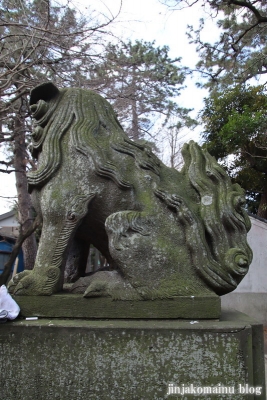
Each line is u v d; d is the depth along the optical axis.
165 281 1.85
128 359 1.68
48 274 1.88
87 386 1.67
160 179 2.13
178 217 1.97
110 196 2.00
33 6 5.30
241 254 1.93
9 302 1.82
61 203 1.96
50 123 2.21
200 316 1.81
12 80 4.74
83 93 2.30
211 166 2.21
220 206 2.04
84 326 1.72
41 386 1.69
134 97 7.00
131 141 2.18
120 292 1.84
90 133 2.12
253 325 1.79
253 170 8.66
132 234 1.89
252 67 7.23
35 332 1.74
